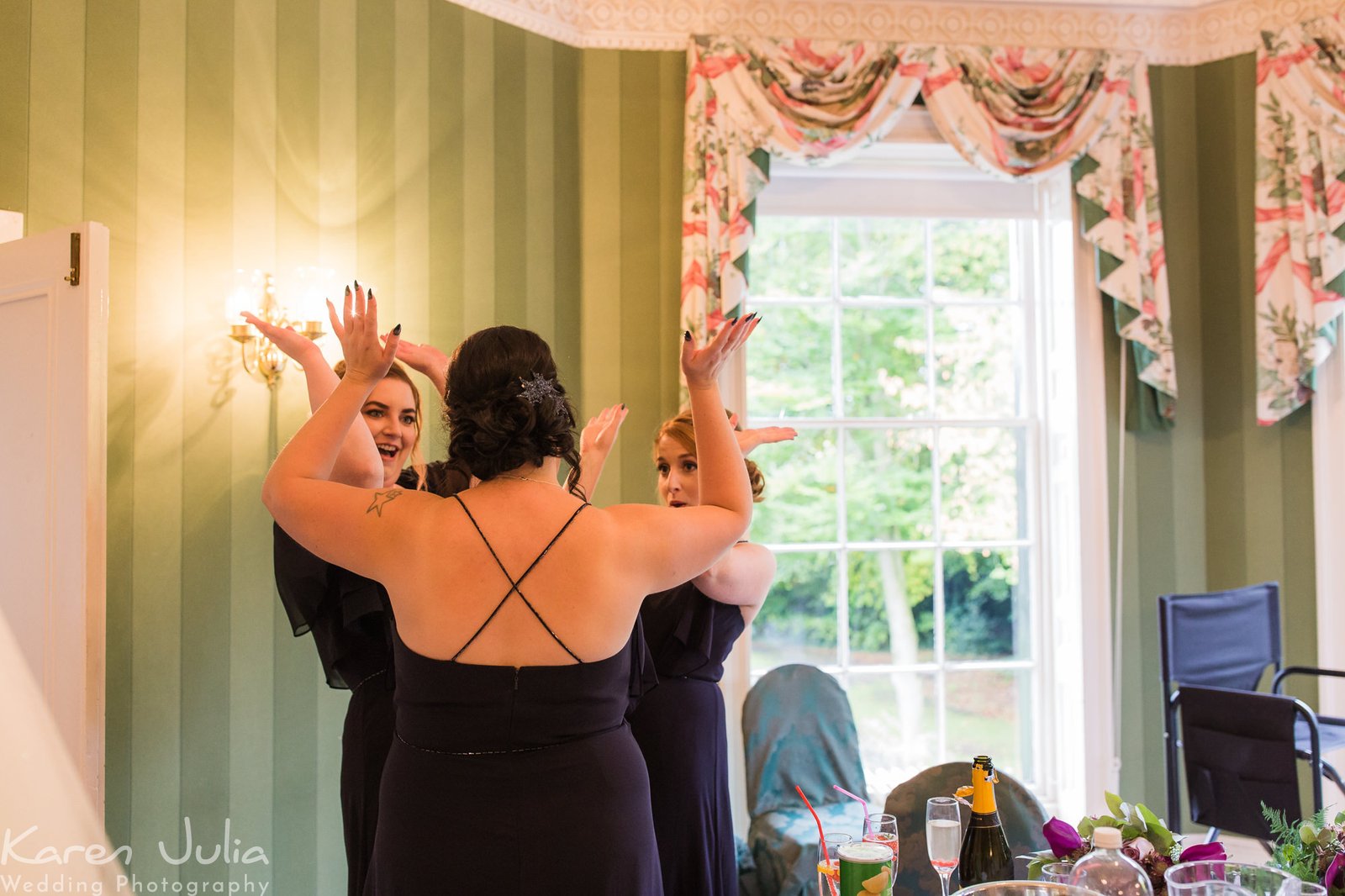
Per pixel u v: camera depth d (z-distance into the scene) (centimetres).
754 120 416
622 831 152
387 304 364
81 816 251
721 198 412
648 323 421
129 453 300
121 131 302
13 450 268
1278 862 168
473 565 152
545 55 410
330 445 157
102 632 253
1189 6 446
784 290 454
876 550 453
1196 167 454
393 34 368
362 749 213
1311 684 431
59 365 258
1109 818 177
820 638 449
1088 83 437
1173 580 448
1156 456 450
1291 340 423
